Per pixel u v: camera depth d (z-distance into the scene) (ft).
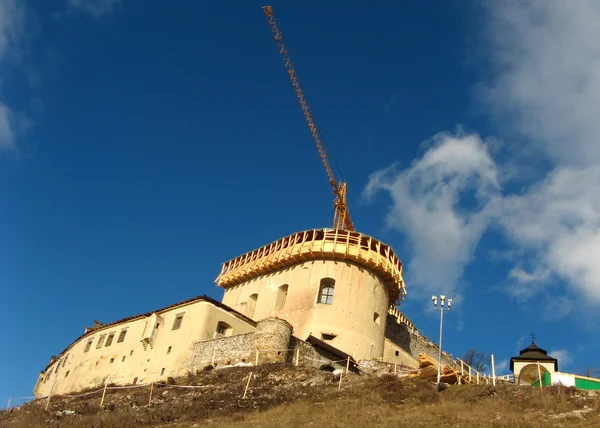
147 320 169.99
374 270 178.81
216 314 158.61
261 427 88.99
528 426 81.61
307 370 126.21
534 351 171.12
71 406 132.77
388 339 182.09
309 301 169.68
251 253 198.90
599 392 97.81
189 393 123.95
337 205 276.62
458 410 93.40
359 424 87.30
